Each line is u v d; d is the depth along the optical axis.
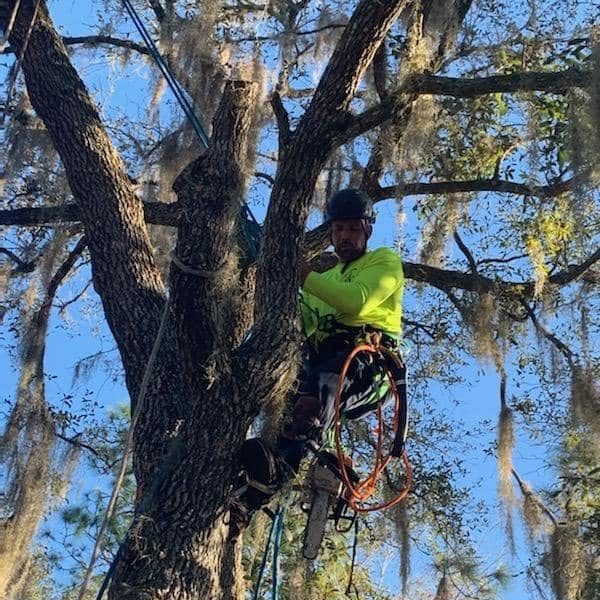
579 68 6.31
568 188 7.58
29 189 8.27
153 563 4.61
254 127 6.76
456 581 9.41
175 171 7.35
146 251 6.16
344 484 4.88
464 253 8.34
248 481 4.86
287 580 9.66
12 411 7.13
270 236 5.12
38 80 6.48
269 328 4.94
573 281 8.15
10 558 6.82
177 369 5.59
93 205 6.17
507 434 8.10
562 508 8.95
